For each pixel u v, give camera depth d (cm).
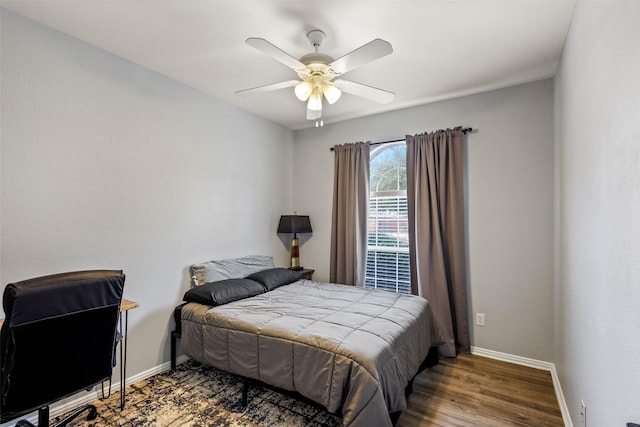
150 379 253
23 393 143
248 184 365
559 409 213
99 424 194
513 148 290
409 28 202
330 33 208
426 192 319
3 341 138
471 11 184
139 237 255
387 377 173
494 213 298
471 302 308
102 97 232
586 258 151
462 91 304
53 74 206
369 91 225
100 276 168
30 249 195
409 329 217
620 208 104
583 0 157
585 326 153
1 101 185
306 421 199
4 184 186
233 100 332
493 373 264
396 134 357
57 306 152
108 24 201
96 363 169
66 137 212
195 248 301
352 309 243
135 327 251
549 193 274
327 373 173
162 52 236
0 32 184
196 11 187
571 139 189
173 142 282
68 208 213
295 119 395
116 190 240
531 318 280
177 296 283
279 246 415
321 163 416
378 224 379
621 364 103
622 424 101
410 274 336
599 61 128
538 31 204
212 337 232
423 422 198
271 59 247
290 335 194
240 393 231
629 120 96
